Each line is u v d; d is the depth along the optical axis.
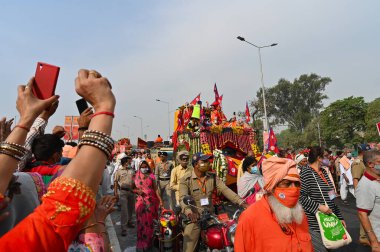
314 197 4.26
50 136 2.60
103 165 1.05
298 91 82.19
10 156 1.18
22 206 1.58
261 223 2.71
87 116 1.83
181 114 14.60
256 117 78.75
